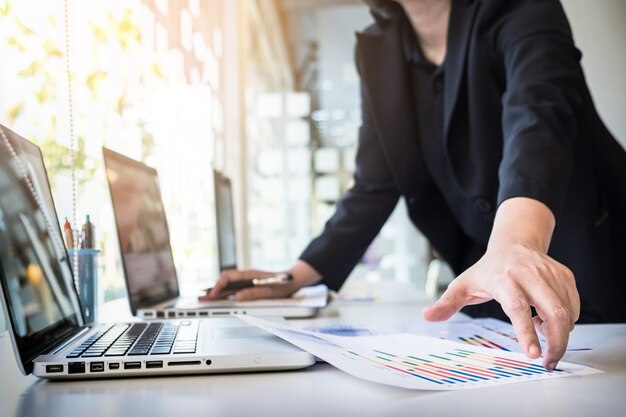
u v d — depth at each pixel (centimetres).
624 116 263
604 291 118
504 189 77
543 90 93
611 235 125
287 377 56
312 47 674
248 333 72
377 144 149
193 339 67
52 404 48
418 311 121
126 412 45
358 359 58
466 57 121
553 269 60
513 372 56
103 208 140
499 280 60
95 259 98
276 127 646
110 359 57
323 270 138
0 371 62
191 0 216
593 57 295
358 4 573
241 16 324
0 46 97
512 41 108
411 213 152
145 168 135
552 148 80
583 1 300
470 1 122
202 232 236
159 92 178
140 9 160
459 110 125
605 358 63
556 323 56
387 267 772
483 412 43
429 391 49
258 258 495
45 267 70
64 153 117
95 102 134
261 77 541
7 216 62
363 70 138
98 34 135
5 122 99
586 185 118
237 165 320
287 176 707
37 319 62
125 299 149
